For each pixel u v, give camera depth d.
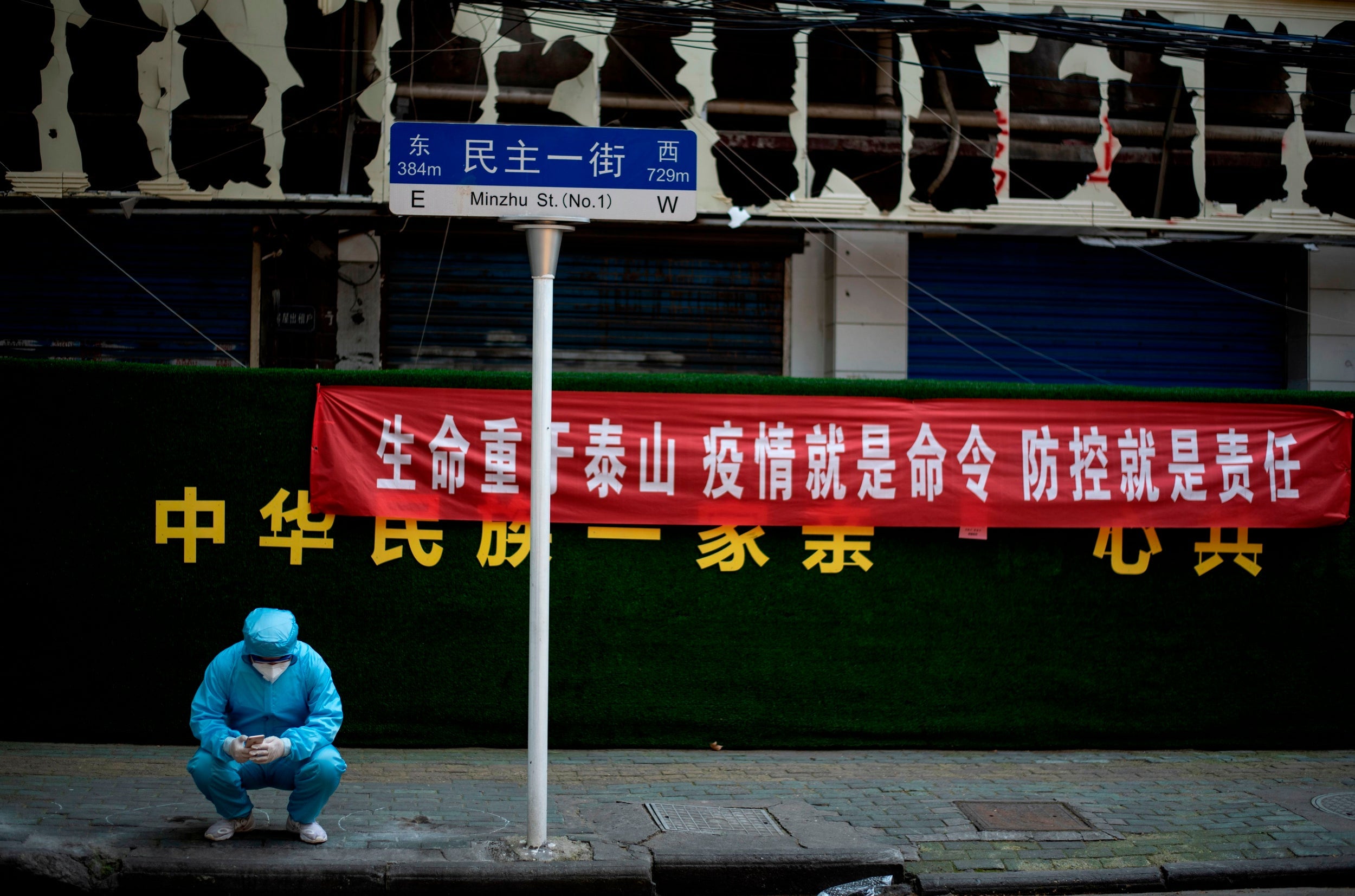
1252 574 6.96
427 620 6.45
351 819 5.11
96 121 8.00
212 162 8.06
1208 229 8.81
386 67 8.09
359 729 6.42
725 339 9.22
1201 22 8.98
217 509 6.37
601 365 9.09
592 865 4.64
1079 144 8.76
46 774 5.62
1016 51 8.78
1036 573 6.82
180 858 4.52
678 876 4.74
